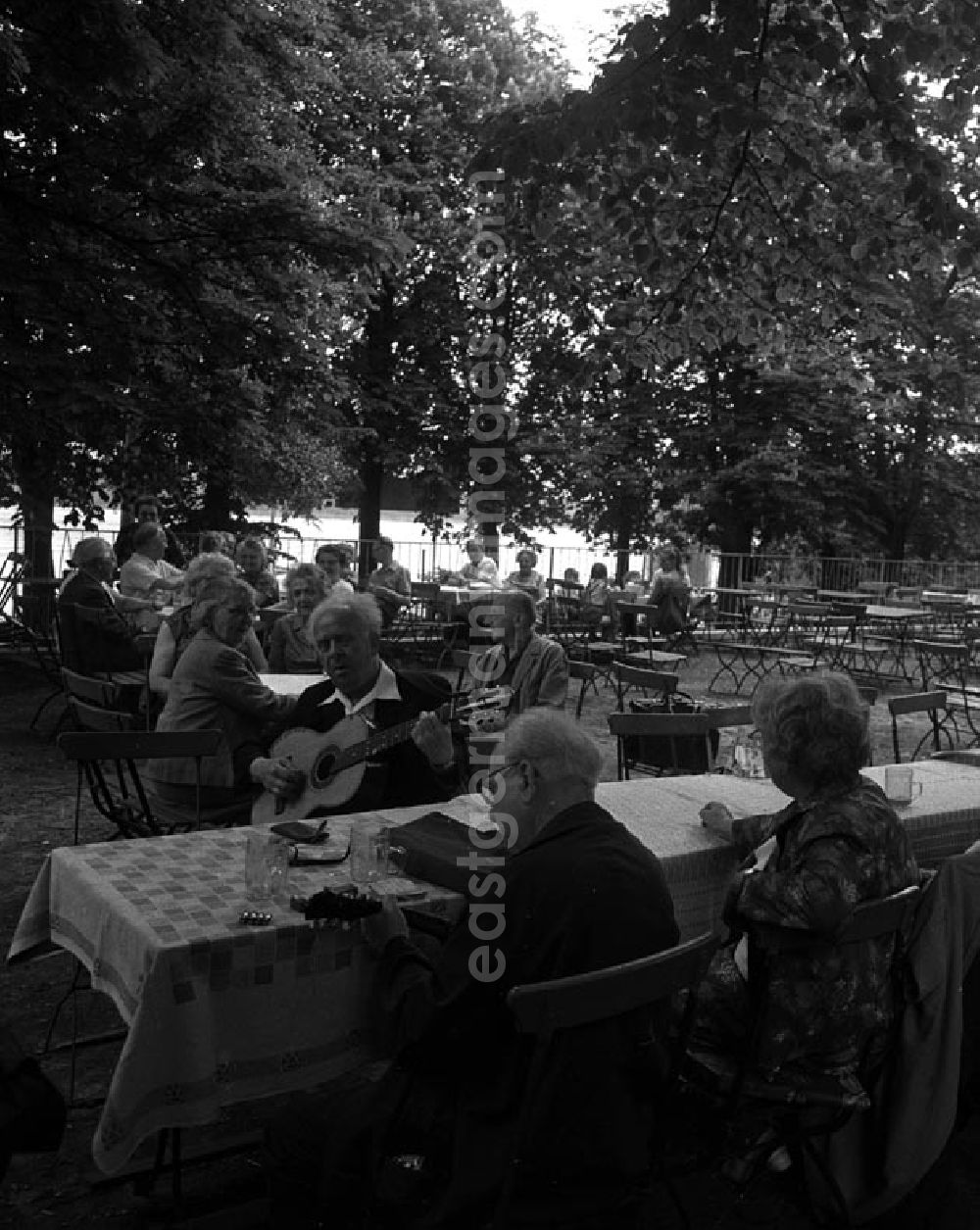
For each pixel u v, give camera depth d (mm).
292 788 4406
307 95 17750
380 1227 2562
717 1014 3201
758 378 24938
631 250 10602
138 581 9969
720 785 4598
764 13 8227
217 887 3104
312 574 7902
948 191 8727
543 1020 2248
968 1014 3348
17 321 12430
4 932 5176
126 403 12445
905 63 8586
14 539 15539
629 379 26531
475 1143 2471
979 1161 3678
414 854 3305
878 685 15203
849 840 2934
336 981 2887
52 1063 3959
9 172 12477
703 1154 2795
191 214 13805
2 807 7258
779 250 10211
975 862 3088
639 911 2527
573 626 15594
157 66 11383
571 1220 2375
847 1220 3029
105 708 5617
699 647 18406
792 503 25422
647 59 8320
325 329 16609
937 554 30328
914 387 24250
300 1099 2891
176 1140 3072
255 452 15445
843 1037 2918
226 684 5102
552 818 2707
